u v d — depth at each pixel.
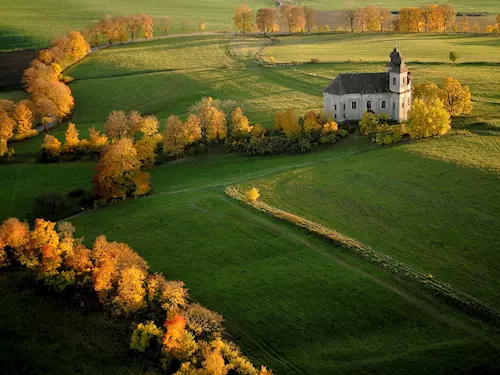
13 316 84.44
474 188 114.00
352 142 146.25
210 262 96.00
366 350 76.00
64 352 78.44
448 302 82.44
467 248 95.50
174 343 75.44
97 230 108.25
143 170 142.25
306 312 83.12
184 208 113.88
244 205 112.94
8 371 75.81
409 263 92.38
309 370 73.75
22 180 139.75
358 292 85.75
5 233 93.38
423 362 73.25
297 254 95.81
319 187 120.12
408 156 132.00
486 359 72.94
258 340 79.19
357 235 101.44
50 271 88.81
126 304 83.00
